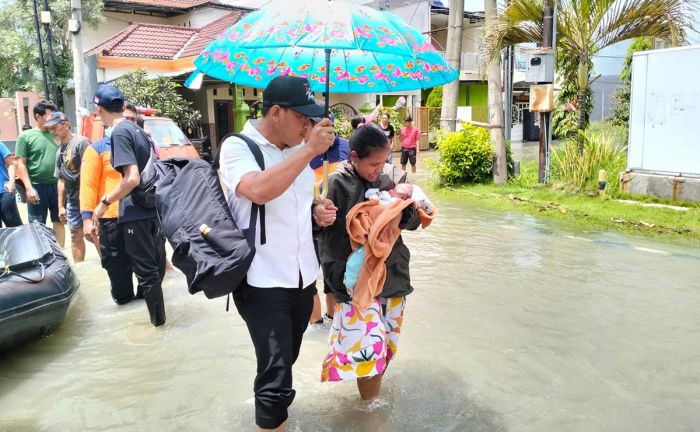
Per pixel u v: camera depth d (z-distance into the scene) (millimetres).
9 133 17328
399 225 3307
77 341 4699
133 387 3898
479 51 12062
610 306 5258
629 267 6473
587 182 10516
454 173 12430
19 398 3770
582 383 3828
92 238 5258
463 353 4305
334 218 3094
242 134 2910
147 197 4688
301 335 3232
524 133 31188
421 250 7340
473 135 12297
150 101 16938
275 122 2834
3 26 21750
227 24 21234
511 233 8250
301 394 3730
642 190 9773
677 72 9203
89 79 11406
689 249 7211
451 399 3629
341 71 4129
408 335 4641
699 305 5254
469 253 7156
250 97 20922
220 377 4016
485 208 10289
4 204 6949
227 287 2750
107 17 25594
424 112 24750
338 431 3287
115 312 5352
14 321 4254
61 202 7223
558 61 16250
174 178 3051
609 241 7684
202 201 2891
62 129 6691
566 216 9227
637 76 9680
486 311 5164
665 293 5590
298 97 2773
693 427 3293
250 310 2918
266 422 2875
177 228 2844
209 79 17797
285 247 2928
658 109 9508
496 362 4152
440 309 5219
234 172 2740
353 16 3230
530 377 3922
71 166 6645
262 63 4184
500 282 5988
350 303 3271
